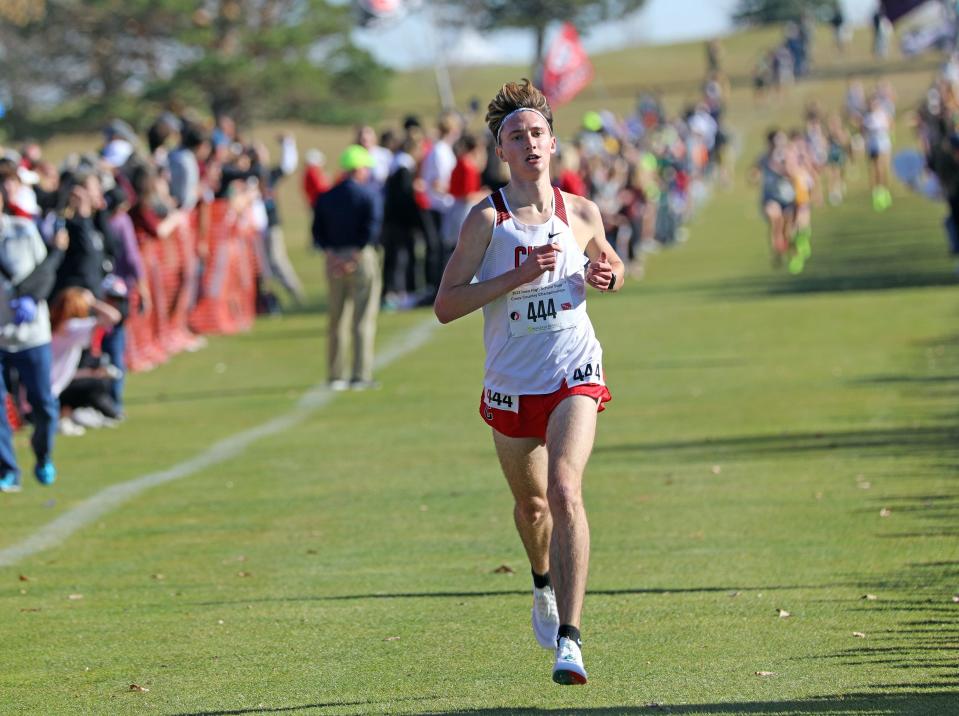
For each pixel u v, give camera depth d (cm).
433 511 2258
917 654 1456
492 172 5212
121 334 3259
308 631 1623
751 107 17775
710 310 4953
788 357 3794
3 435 2503
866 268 6009
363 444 2889
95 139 15138
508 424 1428
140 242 4162
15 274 2441
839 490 2264
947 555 1852
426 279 5750
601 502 2269
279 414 3322
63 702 1399
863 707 1302
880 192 9269
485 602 1725
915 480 2300
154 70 14825
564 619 1296
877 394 3156
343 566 1930
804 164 8762
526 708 1337
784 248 6284
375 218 3666
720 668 1437
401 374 3909
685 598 1708
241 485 2514
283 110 14612
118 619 1700
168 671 1491
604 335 4472
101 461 2797
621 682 1405
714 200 11000
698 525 2089
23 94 14825
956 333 4019
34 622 1697
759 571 1817
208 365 4219
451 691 1395
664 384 3478
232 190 4919
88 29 14588
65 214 2959
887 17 7206
